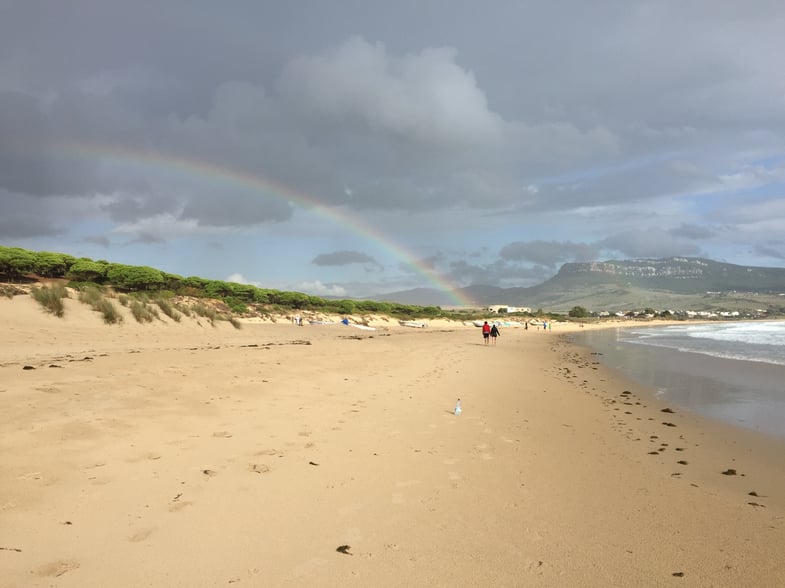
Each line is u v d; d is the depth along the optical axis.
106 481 4.92
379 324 83.50
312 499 5.00
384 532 4.36
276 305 69.56
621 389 16.17
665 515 5.07
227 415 8.09
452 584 3.53
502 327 124.31
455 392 12.96
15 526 3.86
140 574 3.39
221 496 4.86
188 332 25.75
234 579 3.42
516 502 5.27
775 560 4.09
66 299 22.14
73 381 8.97
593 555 4.09
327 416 8.78
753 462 7.51
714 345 43.09
